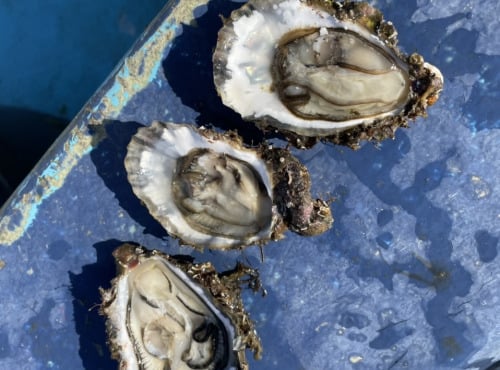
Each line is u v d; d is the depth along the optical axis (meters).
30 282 0.31
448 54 0.31
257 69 0.30
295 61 0.29
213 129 0.31
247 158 0.30
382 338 0.32
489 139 0.31
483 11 0.30
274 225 0.29
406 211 0.31
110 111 0.30
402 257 0.32
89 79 0.34
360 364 0.32
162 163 0.30
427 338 0.32
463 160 0.31
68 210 0.30
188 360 0.30
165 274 0.30
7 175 0.34
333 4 0.29
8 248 0.30
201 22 0.30
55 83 0.34
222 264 0.31
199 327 0.30
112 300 0.29
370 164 0.31
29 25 0.34
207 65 0.30
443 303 0.32
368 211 0.31
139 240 0.31
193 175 0.30
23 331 0.31
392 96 0.29
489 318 0.32
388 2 0.30
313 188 0.31
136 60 0.30
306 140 0.30
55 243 0.31
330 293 0.32
